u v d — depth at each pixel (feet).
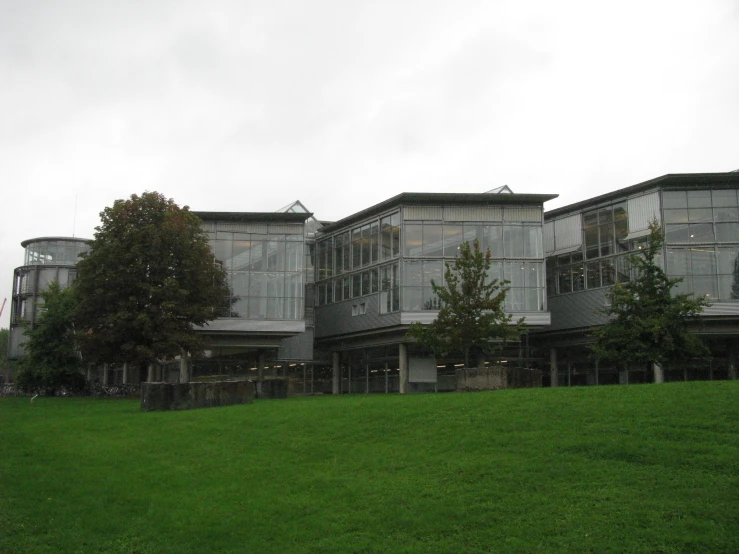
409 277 171.94
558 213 190.19
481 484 45.55
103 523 44.45
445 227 173.78
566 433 53.47
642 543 35.86
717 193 162.40
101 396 164.14
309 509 44.55
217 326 179.22
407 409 68.08
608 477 44.16
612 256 174.81
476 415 62.13
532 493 43.27
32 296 261.03
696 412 54.19
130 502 48.26
